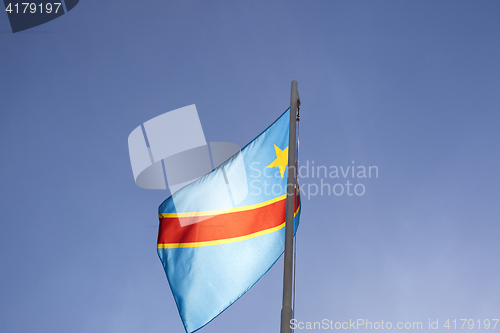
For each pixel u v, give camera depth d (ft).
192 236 39.37
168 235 39.96
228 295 37.37
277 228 38.52
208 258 38.50
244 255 38.22
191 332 36.58
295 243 30.22
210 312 37.14
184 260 38.88
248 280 37.60
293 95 34.96
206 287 37.81
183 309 37.27
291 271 25.91
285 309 24.40
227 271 37.91
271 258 37.86
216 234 38.99
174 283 38.27
